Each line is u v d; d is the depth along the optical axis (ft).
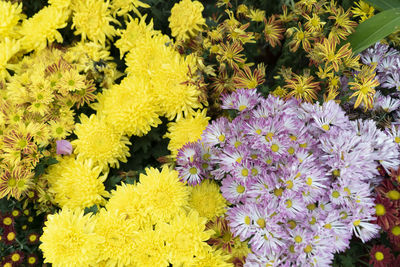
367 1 2.93
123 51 2.84
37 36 2.83
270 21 2.86
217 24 2.93
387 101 2.70
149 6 2.87
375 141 2.52
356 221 2.44
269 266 2.42
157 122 2.76
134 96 2.71
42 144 2.67
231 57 2.72
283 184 2.44
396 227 2.46
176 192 2.58
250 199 2.48
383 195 2.48
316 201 2.49
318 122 2.52
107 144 2.70
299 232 2.43
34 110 2.71
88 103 2.76
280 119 2.51
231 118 2.65
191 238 2.50
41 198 2.71
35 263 2.72
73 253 2.48
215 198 2.64
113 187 2.76
